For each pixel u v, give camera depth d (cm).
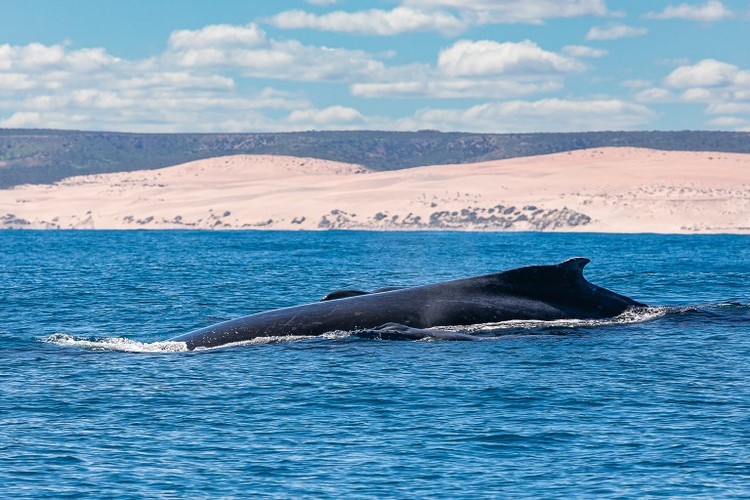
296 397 8925
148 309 16375
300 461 7144
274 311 12338
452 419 8181
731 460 7056
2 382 9562
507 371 9919
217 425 8050
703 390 9094
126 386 9381
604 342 11412
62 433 7819
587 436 7669
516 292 12562
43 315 15412
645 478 6731
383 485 6669
